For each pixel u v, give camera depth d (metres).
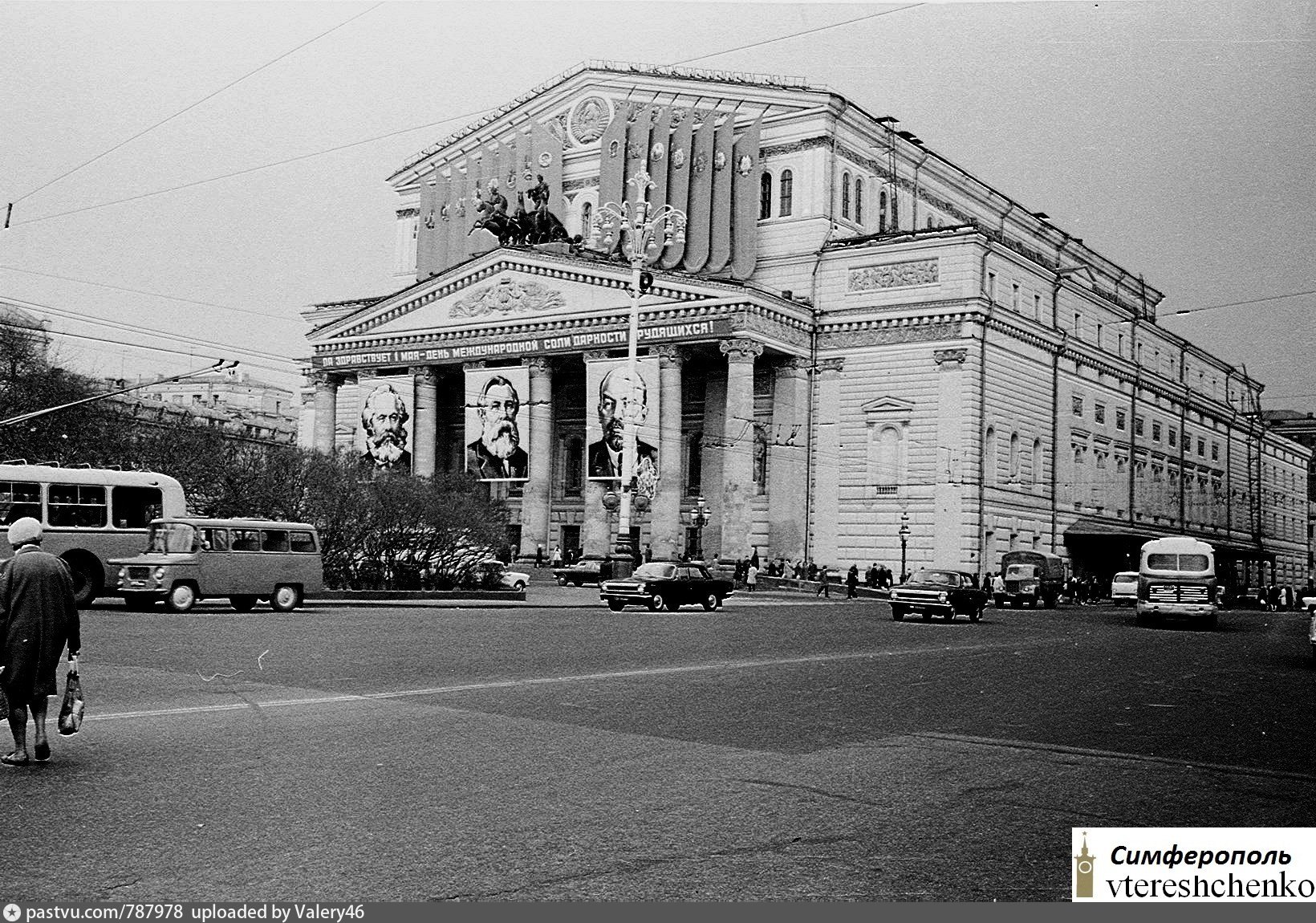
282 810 9.98
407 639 26.73
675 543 74.81
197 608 37.62
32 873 8.11
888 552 75.38
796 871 8.72
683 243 80.00
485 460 82.88
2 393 60.72
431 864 8.58
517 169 91.50
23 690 11.41
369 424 88.44
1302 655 31.58
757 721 15.80
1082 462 86.88
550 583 71.31
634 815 10.25
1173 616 48.22
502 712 15.77
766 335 74.81
